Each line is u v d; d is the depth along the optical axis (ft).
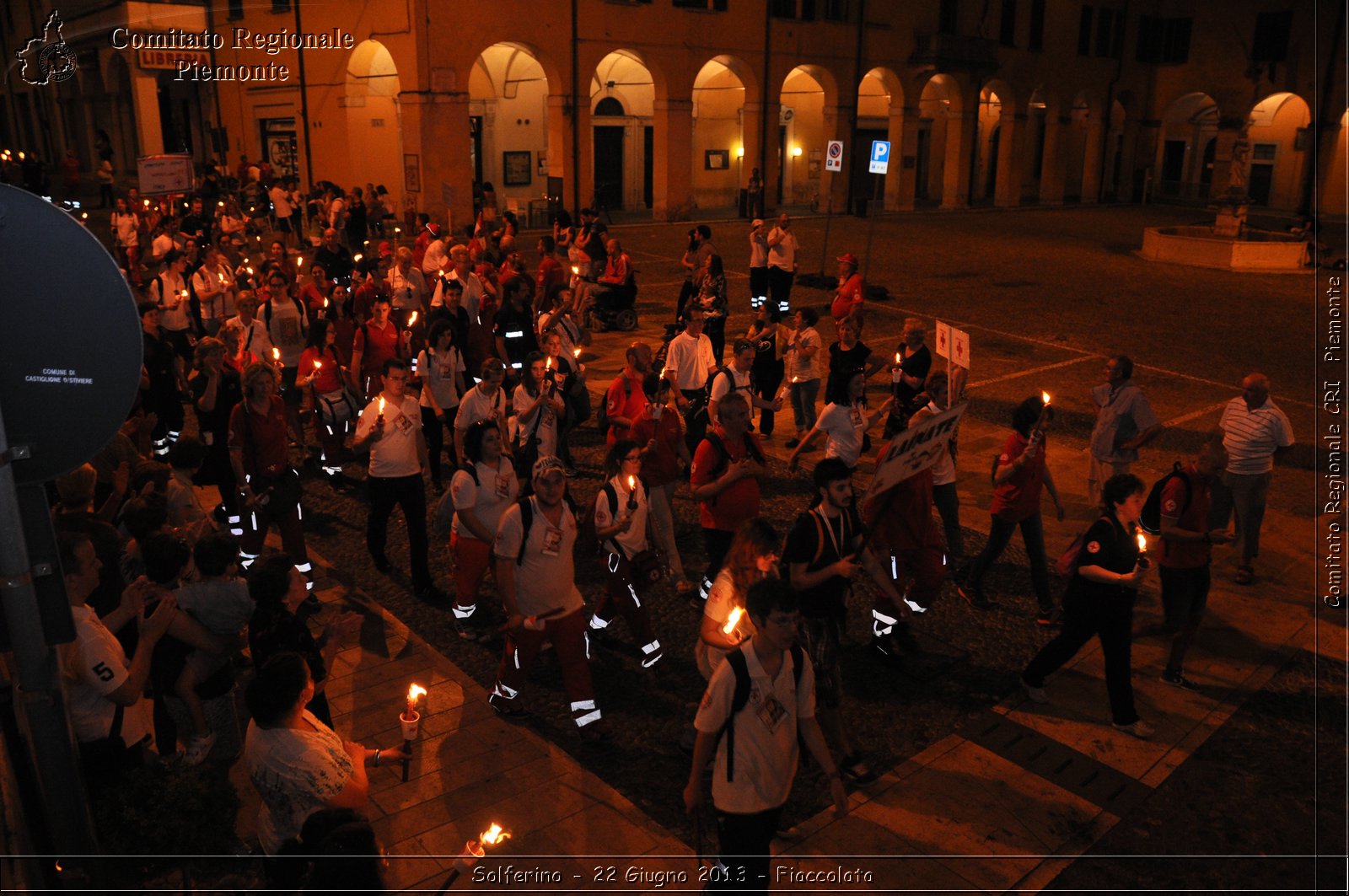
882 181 140.97
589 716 19.74
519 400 29.60
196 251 51.52
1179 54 155.74
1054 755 19.95
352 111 103.35
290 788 13.74
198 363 28.73
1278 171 147.95
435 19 93.25
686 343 33.37
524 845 16.92
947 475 26.78
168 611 15.70
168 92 123.34
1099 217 135.54
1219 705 21.99
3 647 11.49
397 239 93.71
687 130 113.91
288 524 25.62
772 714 13.83
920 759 19.71
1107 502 20.18
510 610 19.65
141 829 13.76
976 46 131.95
